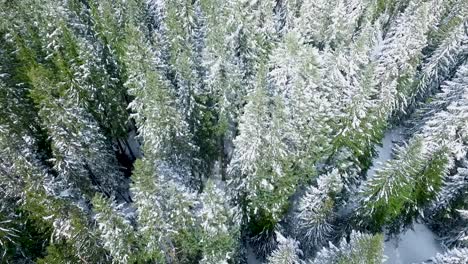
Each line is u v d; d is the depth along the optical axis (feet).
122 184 108.47
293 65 83.71
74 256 74.13
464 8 116.16
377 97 102.22
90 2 118.21
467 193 91.09
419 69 122.72
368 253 60.85
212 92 101.24
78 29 116.78
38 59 110.32
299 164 85.61
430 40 121.90
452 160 90.58
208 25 108.78
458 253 75.15
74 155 86.33
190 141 97.19
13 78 105.40
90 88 101.50
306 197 81.97
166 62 113.91
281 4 134.31
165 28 114.73
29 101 102.37
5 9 110.22
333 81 91.20
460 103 92.63
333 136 90.94
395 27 123.34
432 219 105.60
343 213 94.73
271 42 112.47
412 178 79.25
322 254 72.08
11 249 82.07
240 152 83.15
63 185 82.74
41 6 106.52
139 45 90.63
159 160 87.71
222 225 68.74
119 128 113.29
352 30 116.88
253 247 97.71
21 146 81.46
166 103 86.38
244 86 100.73
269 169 81.92
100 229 67.92
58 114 82.43
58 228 74.23
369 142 92.99
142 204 65.00
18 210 83.15
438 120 94.68
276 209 84.23
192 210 73.82
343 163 90.38
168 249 72.59
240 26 107.76
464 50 120.26
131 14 118.83
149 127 87.92
